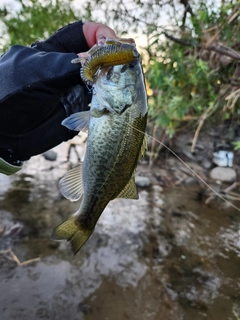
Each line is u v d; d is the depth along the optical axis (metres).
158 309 0.60
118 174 0.37
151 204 0.89
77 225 0.37
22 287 0.63
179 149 1.16
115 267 0.69
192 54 1.05
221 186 0.99
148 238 0.77
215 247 0.75
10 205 0.85
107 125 0.35
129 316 0.59
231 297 0.63
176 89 1.01
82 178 0.37
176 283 0.66
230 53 0.88
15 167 0.38
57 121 0.37
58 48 0.40
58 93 0.35
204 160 1.12
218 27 0.92
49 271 0.66
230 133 1.19
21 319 0.57
